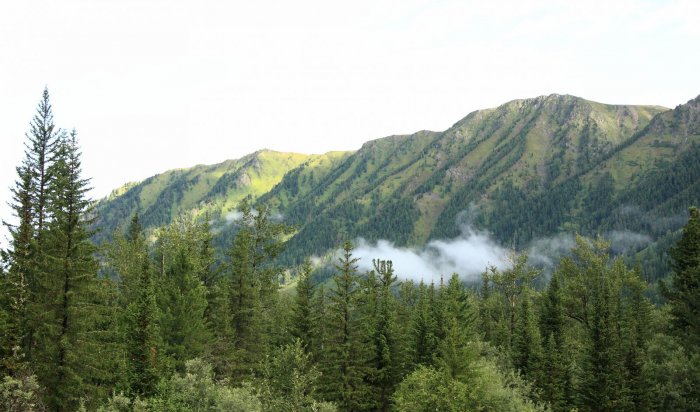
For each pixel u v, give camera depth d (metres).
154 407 28.64
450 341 41.56
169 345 43.88
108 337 39.59
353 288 57.22
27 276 37.50
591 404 47.56
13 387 29.45
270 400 35.50
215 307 55.09
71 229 35.56
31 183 40.81
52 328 33.31
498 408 36.31
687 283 45.19
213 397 30.06
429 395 35.38
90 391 34.91
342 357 53.00
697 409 41.56
